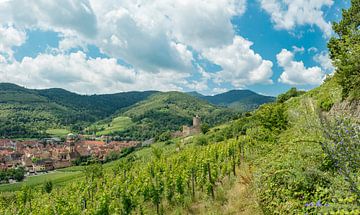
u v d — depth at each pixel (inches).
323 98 617.0
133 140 7249.0
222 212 379.2
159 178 627.5
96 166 1504.7
